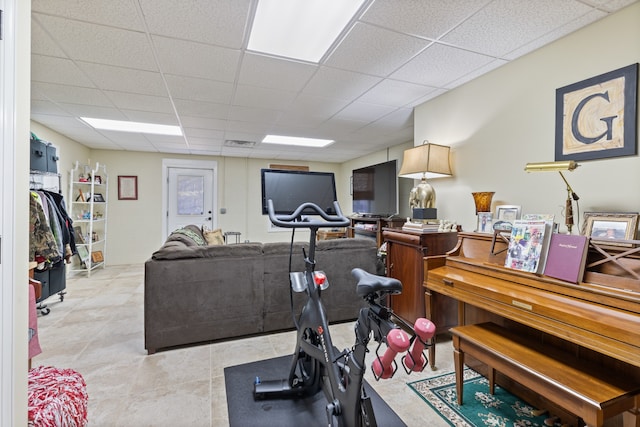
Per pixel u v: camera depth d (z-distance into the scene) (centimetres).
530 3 166
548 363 134
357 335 123
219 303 238
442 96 296
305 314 162
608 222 168
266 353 223
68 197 468
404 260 255
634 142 166
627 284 127
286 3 168
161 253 226
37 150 306
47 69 242
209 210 635
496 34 196
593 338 117
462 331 168
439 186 300
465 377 192
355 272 134
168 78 260
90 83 268
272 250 255
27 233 100
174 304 227
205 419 154
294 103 322
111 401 167
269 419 155
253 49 215
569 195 182
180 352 225
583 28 188
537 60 215
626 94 169
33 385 117
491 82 247
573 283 139
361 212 504
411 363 105
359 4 168
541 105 212
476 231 237
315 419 156
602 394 111
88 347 232
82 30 190
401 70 246
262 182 170
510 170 233
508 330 172
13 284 93
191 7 170
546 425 148
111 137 466
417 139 331
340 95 299
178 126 409
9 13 92
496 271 176
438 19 181
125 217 573
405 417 155
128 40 202
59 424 106
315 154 620
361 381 120
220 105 326
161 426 149
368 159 617
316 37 201
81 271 497
